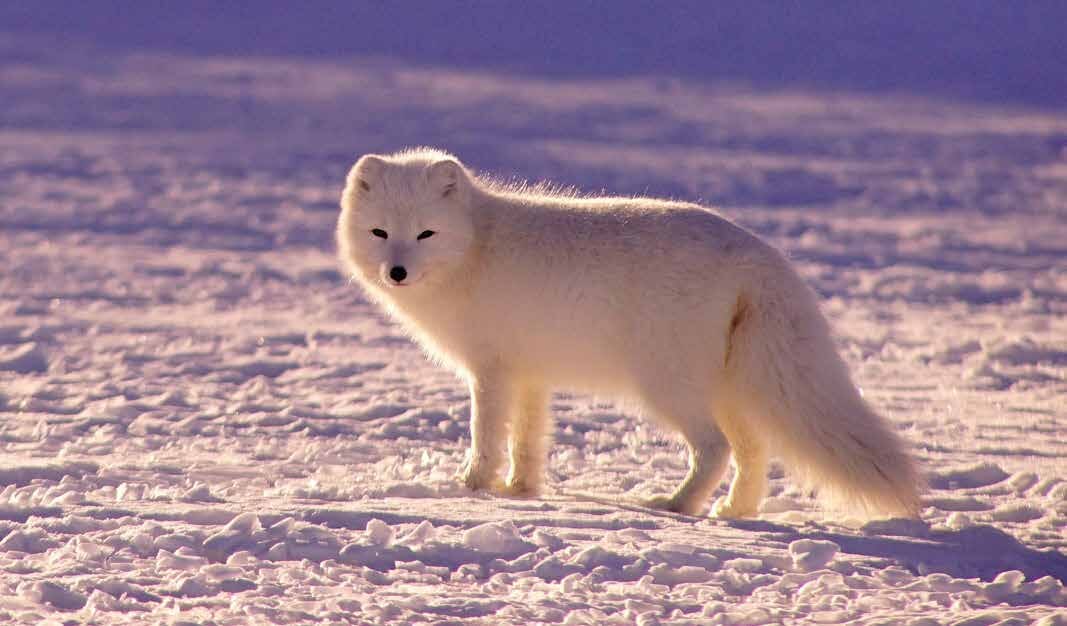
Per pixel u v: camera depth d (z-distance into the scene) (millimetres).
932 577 6844
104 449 10258
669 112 72312
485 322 9000
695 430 8500
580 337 8734
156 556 6820
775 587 6672
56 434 10930
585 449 11172
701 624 5992
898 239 29594
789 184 40781
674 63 124875
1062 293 22469
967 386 14320
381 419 12062
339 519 7617
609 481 9719
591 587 6523
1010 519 8609
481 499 8625
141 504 7875
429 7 186375
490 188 10055
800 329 8234
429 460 9898
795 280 8398
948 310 20562
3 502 7734
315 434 11359
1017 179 44000
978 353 16625
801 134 60500
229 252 27062
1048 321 19406
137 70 94312
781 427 8211
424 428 11617
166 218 32219
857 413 8156
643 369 8516
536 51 140250
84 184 38906
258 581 6488
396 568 6789
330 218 33000
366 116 65875
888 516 8406
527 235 8898
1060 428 11961
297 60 117688
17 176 40219
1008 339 17203
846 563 7074
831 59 127688
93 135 54781
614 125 63156
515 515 7953
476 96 81312
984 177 44531
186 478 9102
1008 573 6867
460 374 9695
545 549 7039
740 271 8328
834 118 70438
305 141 54000
